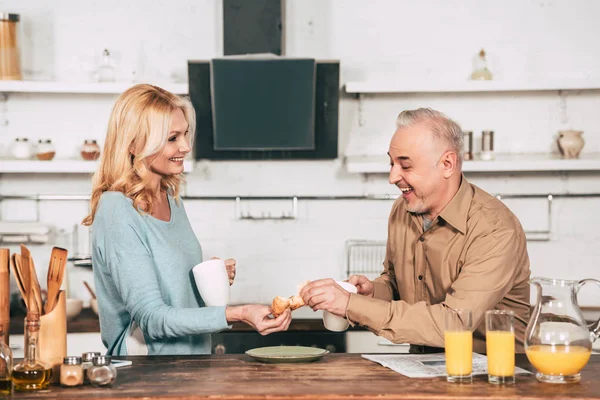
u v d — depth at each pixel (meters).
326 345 3.70
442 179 2.26
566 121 4.26
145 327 2.08
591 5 4.24
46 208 4.23
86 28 4.21
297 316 3.89
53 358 1.82
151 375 1.88
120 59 4.23
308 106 3.91
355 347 3.72
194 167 4.22
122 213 2.13
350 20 4.24
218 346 3.67
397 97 4.26
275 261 4.27
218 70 3.84
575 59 4.25
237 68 3.83
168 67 4.23
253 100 3.89
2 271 1.89
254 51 4.02
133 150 2.21
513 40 4.25
